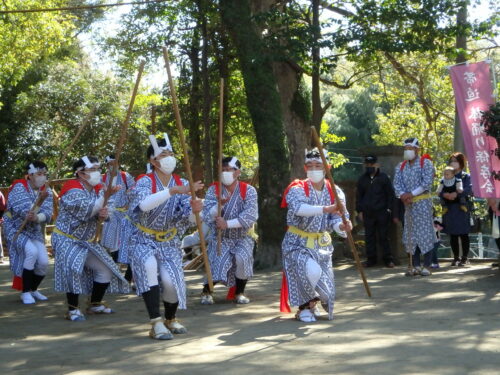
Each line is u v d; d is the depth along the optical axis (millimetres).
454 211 10938
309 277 6680
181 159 19984
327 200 6844
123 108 26547
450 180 10922
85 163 7207
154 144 6145
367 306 7551
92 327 6887
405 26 13016
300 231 6848
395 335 5957
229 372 4887
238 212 8102
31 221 8594
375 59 15469
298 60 12602
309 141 14688
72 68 28531
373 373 4738
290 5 13422
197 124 18438
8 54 22562
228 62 18062
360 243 12891
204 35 16953
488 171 9633
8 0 21266
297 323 6727
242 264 8094
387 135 26109
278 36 12195
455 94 9867
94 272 7555
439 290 8578
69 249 7180
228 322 6926
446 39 12922
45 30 22641
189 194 6301
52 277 11289
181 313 7566
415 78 20344
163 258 6219
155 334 6137
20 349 5914
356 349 5473
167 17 19062
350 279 9875
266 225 11914
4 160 26391
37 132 26641
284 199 6871
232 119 19625
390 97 23359
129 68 20297
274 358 5258
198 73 18156
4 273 12328
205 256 6250
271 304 8055
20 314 7812
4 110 26656
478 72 9766
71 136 26734
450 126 24062
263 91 12094
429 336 5871
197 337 6188
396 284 9258
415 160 10320
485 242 18125
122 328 6781
